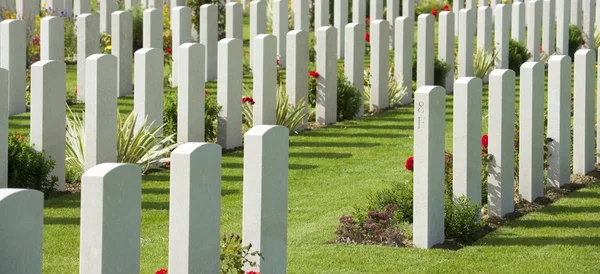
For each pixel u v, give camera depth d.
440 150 10.38
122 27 19.19
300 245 10.31
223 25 25.72
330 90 17.33
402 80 19.22
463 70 20.72
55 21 17.86
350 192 12.74
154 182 13.19
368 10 29.34
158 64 14.25
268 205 8.14
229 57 15.38
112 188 6.72
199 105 14.83
